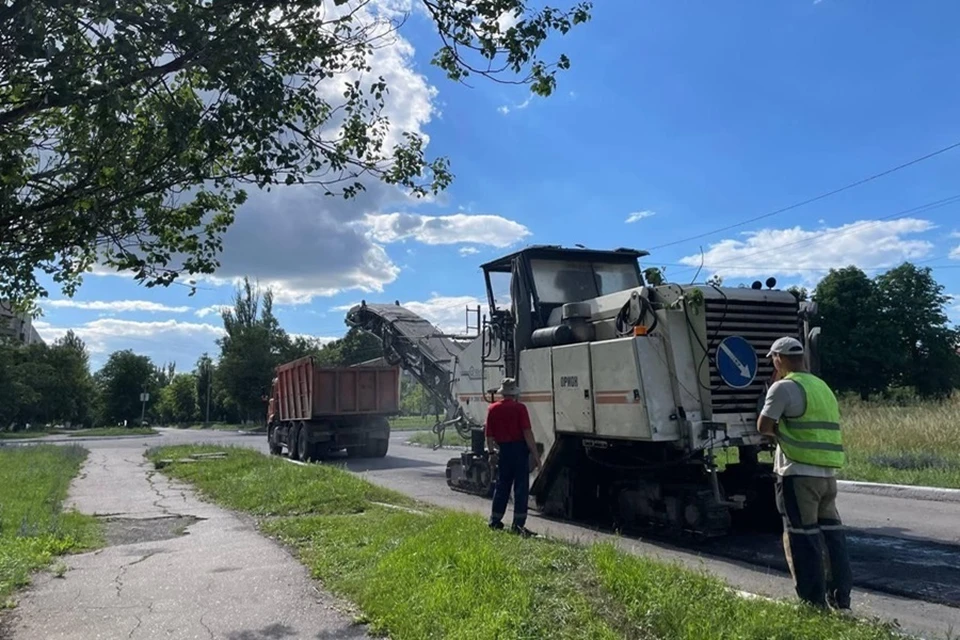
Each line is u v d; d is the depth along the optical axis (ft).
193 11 16.94
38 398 211.00
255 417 213.05
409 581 19.30
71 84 15.51
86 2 15.49
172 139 17.34
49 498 41.19
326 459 70.28
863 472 45.78
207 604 19.66
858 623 14.75
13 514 34.27
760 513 29.99
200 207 21.47
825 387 17.12
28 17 14.88
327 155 21.09
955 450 53.31
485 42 21.06
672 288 28.04
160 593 20.85
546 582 18.22
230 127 17.47
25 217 17.83
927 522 31.32
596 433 30.27
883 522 31.53
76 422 278.05
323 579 21.81
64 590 21.42
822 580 16.29
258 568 23.44
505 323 38.37
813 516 16.55
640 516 30.45
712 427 27.02
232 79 17.21
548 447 33.42
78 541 28.86
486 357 41.11
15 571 22.93
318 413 68.33
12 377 198.49
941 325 156.76
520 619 15.69
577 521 33.12
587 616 15.76
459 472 44.75
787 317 29.01
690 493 27.58
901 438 57.67
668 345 28.07
